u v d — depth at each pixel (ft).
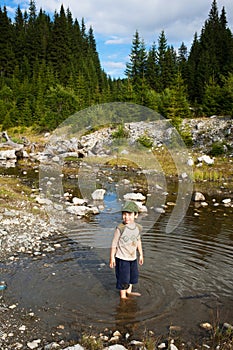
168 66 176.14
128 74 124.98
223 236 32.89
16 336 16.49
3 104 185.57
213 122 106.63
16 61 277.23
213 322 17.92
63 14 341.21
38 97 171.32
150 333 16.83
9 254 27.45
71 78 177.58
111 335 16.67
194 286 22.12
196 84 164.55
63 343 15.90
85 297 20.48
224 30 217.77
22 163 92.79
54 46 273.54
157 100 102.01
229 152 89.25
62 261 26.27
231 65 157.79
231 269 24.94
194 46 215.31
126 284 20.18
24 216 38.45
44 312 18.71
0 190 50.11
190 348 15.69
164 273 23.99
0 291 21.02
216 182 65.21
